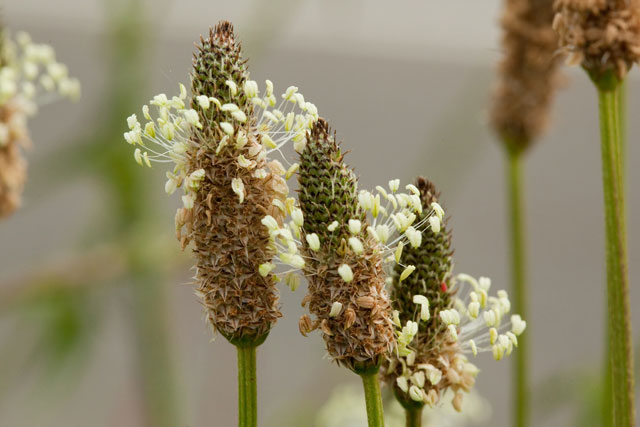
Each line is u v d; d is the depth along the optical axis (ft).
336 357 0.67
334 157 0.66
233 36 0.66
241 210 0.67
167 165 1.04
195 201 0.67
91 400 1.63
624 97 0.80
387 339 0.67
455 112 1.17
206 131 0.66
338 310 0.66
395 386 0.70
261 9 1.01
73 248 1.07
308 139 0.66
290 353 1.76
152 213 1.00
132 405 1.26
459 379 0.69
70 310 0.99
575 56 0.72
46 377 1.02
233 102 0.66
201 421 1.20
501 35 0.97
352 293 0.66
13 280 0.99
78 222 1.69
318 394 1.16
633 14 0.71
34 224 1.75
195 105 0.66
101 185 0.98
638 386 0.87
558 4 0.72
